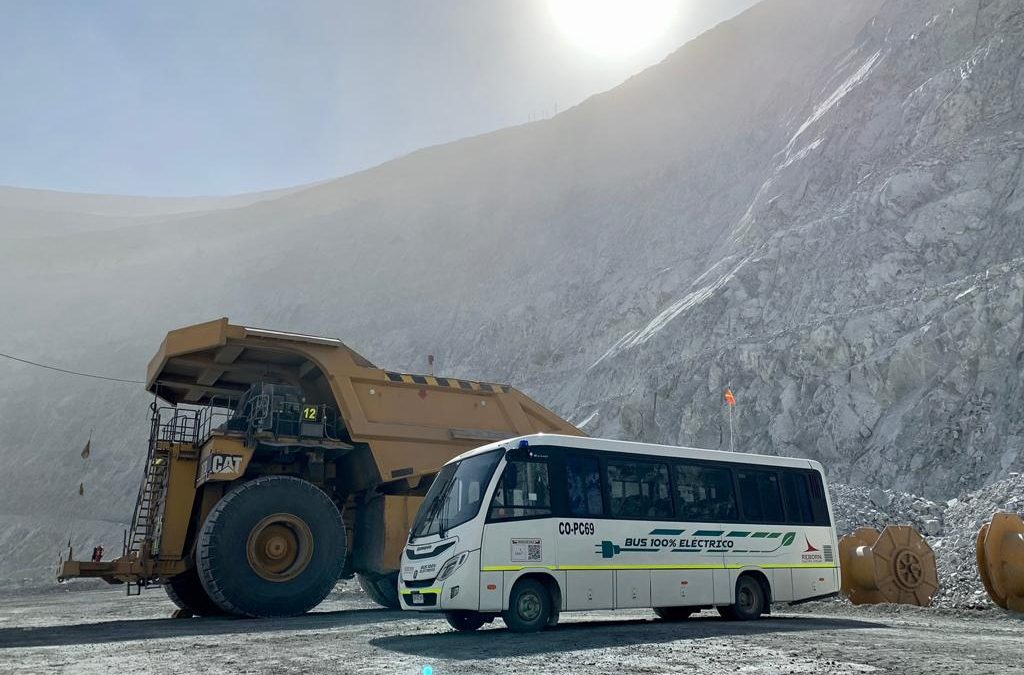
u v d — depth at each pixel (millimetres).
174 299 92375
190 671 6520
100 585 38625
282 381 16766
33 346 86062
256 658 7367
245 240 106625
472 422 16875
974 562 14469
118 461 65188
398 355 69438
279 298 87375
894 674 5875
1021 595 12133
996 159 38500
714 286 46625
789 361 36000
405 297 79250
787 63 75625
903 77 51000
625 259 64562
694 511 11578
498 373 60594
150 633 10562
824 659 6770
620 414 42188
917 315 33375
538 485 10289
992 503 16297
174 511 14547
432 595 9625
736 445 35594
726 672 6035
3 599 33312
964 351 30078
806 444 32812
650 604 10680
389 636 9391
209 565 12945
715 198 63781
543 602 9883
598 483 10812
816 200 48094
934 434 28672
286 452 15117
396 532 14914
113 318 91312
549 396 53594
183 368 16328
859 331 34375
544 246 75500
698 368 40156
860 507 18625
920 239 37719
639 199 72125
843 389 33000
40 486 63844
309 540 13867
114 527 56969
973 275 33750
